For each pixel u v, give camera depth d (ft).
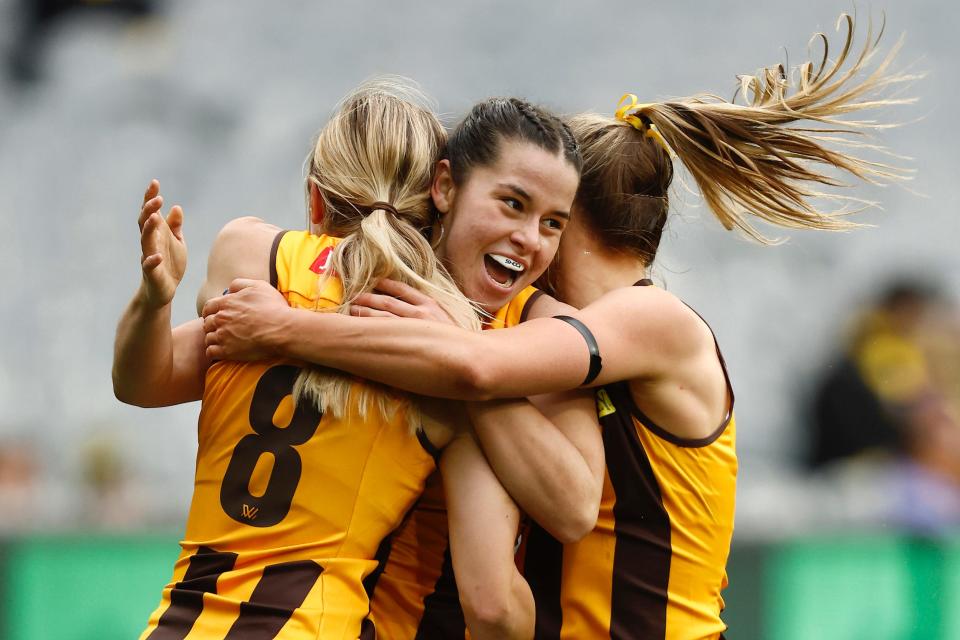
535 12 120.47
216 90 111.55
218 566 26.53
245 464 26.96
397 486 26.94
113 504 69.92
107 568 53.47
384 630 28.09
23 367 92.07
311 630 25.38
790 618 56.39
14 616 52.39
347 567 26.21
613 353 27.81
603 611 29.22
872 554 57.77
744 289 98.48
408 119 29.19
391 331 26.22
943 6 122.72
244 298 27.43
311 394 26.81
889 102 33.37
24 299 96.22
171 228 27.61
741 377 95.25
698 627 29.78
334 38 118.01
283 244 28.86
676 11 122.62
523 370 26.45
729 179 32.19
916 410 75.00
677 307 29.40
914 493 69.87
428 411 27.30
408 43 118.83
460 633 28.86
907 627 57.67
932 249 104.37
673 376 29.19
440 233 29.07
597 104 115.96
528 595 27.84
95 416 86.48
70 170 104.01
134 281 99.14
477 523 27.14
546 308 29.19
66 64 111.45
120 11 115.96
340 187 28.78
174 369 29.60
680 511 29.66
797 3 123.34
